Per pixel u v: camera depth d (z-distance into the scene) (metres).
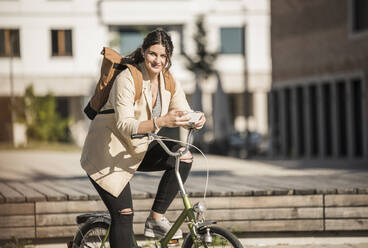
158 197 6.20
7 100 51.91
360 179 10.62
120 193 6.00
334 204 8.62
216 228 5.68
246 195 8.57
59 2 52.72
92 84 44.34
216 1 54.09
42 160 25.12
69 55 53.00
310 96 32.81
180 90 6.30
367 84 27.84
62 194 8.58
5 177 15.36
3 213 8.30
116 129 6.00
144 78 5.98
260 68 55.00
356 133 29.02
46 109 42.94
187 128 5.88
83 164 6.11
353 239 8.87
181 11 53.00
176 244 6.13
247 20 54.56
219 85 37.22
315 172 14.86
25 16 52.19
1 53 51.94
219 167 19.17
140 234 8.55
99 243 6.55
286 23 35.28
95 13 53.06
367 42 27.81
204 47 41.75
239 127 55.31
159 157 6.11
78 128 52.94
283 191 8.59
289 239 8.80
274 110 36.88
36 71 52.53
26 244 8.47
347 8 29.45
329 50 31.03
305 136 33.06
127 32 53.56
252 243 8.74
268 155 36.94
